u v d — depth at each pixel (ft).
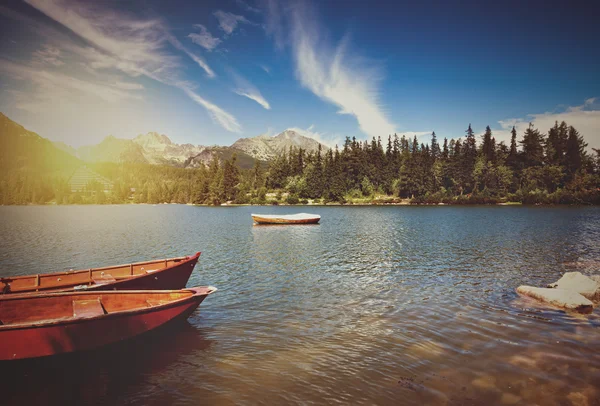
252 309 45.19
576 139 394.32
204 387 26.55
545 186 384.68
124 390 26.76
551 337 34.73
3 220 246.06
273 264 76.23
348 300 48.75
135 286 46.42
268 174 554.05
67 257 91.15
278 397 24.81
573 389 25.14
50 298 34.78
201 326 39.24
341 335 36.04
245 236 133.49
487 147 450.30
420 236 124.77
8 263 83.82
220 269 71.31
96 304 36.14
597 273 64.64
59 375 29.35
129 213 343.67
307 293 52.65
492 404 23.44
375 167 472.85
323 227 166.91
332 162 490.49
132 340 34.32
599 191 339.36
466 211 283.18
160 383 27.45
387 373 27.86
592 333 35.65
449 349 32.19
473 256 83.66
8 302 32.96
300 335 36.22
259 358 31.09
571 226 155.53
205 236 135.03
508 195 386.32
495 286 55.67
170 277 51.03
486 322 39.19
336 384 26.35
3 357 29.07
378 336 35.58
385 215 249.14
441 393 24.85
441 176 430.61
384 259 80.89
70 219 255.50
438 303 46.73
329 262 77.92
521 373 27.58
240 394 25.36
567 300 44.19
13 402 25.75
